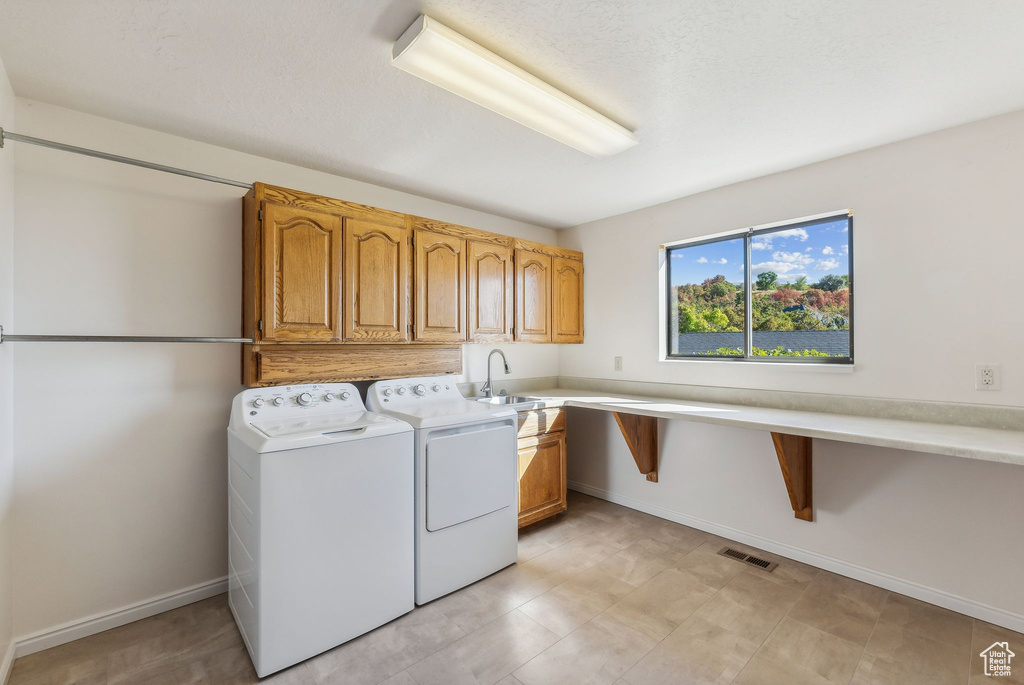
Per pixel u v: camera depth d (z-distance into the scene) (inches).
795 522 102.7
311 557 71.4
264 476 67.4
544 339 139.6
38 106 75.8
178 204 88.6
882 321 93.0
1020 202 78.5
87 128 79.9
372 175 109.8
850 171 97.0
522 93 70.4
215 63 66.4
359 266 98.4
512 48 62.7
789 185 106.0
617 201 130.1
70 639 76.0
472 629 77.9
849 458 94.4
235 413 84.8
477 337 121.5
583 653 71.4
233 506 82.5
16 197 73.6
